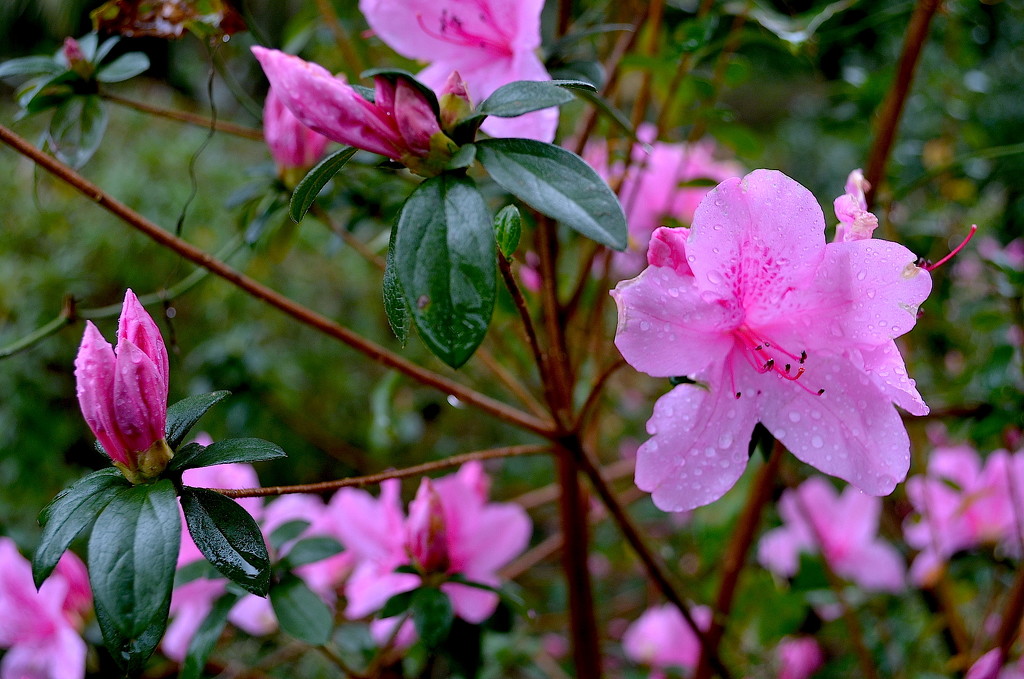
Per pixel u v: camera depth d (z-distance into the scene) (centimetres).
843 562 77
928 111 92
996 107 105
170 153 120
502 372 59
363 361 120
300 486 45
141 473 42
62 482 97
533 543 108
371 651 60
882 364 44
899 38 94
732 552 63
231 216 113
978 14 77
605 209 41
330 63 74
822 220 43
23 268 103
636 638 77
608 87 58
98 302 111
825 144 136
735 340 45
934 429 83
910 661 73
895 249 43
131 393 42
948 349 80
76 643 58
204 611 59
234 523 42
